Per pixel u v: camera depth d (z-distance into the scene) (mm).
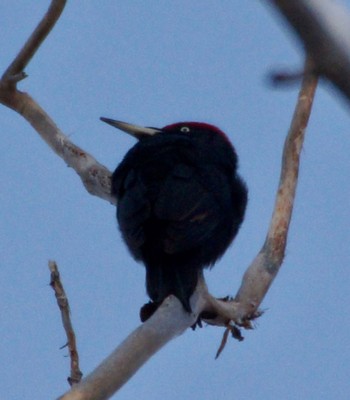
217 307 9969
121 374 8156
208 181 11625
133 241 10523
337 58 3857
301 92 12008
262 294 10422
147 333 8633
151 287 10172
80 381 8125
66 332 8867
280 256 10727
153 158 11969
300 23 3848
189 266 10203
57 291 8953
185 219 10711
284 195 11289
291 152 11672
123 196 11430
